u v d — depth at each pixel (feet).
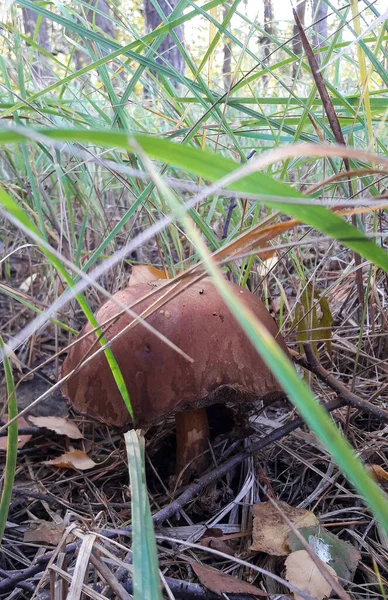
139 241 0.29
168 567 0.53
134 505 0.35
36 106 0.78
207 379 0.53
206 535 0.58
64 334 1.04
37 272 1.16
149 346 0.54
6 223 1.13
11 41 0.84
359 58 0.57
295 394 0.18
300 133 0.68
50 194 1.09
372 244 0.29
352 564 0.51
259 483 0.65
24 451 0.74
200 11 0.61
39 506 0.65
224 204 1.04
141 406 0.53
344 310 0.91
